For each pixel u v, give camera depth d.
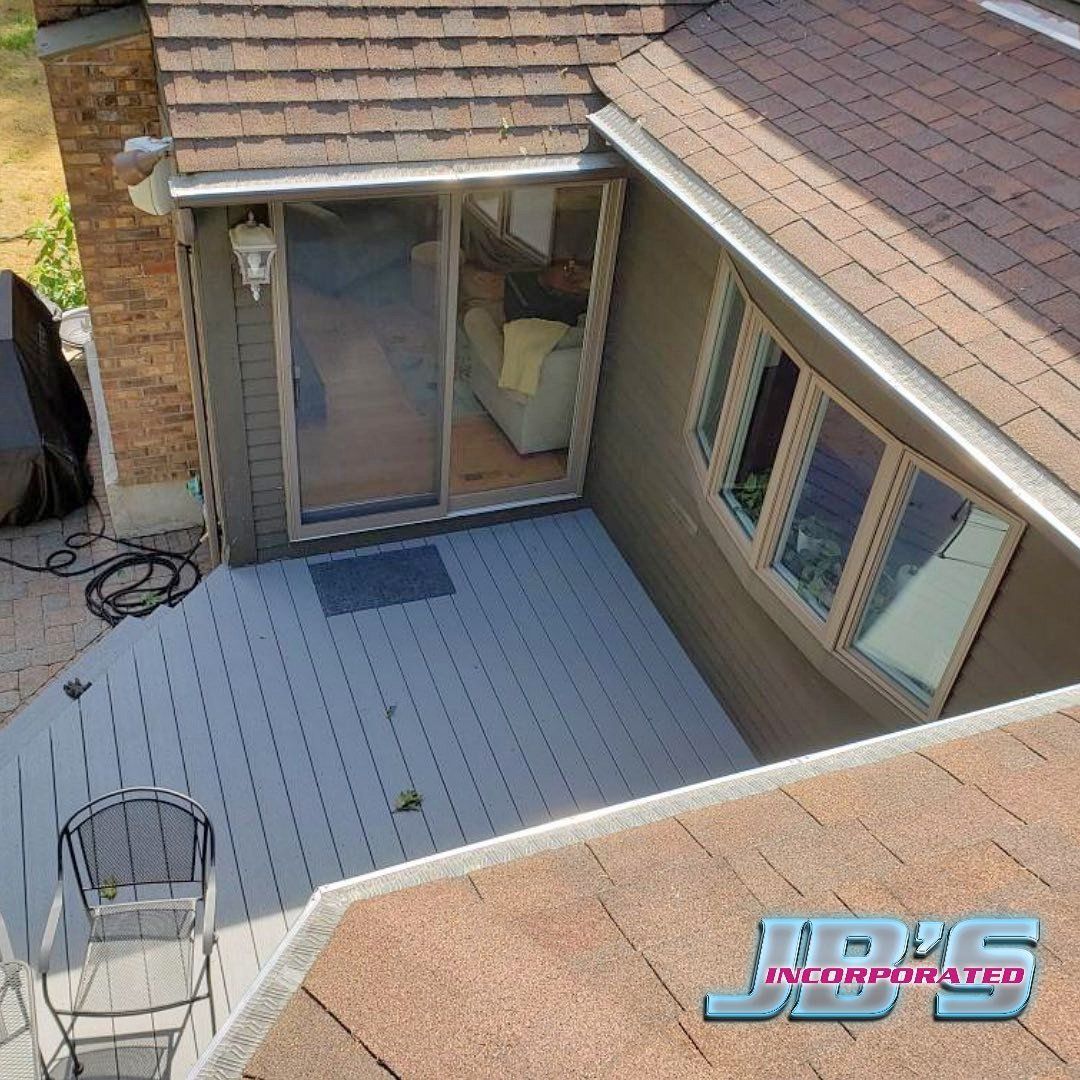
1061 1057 2.01
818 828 2.70
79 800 5.38
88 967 4.29
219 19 5.21
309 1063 2.07
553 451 7.32
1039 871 2.48
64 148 6.23
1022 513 3.39
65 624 7.18
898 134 4.84
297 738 5.80
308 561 6.92
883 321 3.99
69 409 8.33
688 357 5.99
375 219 5.82
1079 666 3.80
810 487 5.12
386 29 5.46
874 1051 2.04
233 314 5.78
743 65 5.57
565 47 5.76
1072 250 4.11
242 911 4.98
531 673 6.34
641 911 2.43
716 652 6.23
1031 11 5.50
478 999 2.18
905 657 4.80
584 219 6.32
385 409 6.57
